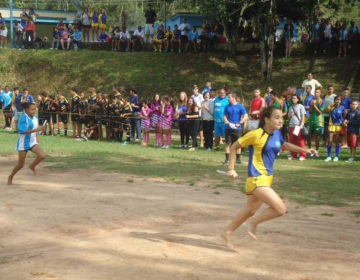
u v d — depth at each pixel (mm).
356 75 26875
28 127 11000
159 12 47062
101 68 31688
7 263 5816
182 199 9641
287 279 5289
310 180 12328
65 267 5586
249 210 6379
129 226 7691
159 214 8477
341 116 16250
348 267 5715
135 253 6066
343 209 9352
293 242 6812
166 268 5539
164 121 19078
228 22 30234
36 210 8484
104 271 5441
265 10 27250
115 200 9430
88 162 14492
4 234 7207
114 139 21500
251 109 17219
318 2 28141
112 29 37031
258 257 6031
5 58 34469
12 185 10812
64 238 6949
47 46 36469
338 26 29031
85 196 9719
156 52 32281
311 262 5871
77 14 37906
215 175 12633
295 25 34500
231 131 14609
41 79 32656
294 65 28906
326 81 26766
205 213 8688
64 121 23469
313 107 17062
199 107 18875
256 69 29531
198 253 6133
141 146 19547
